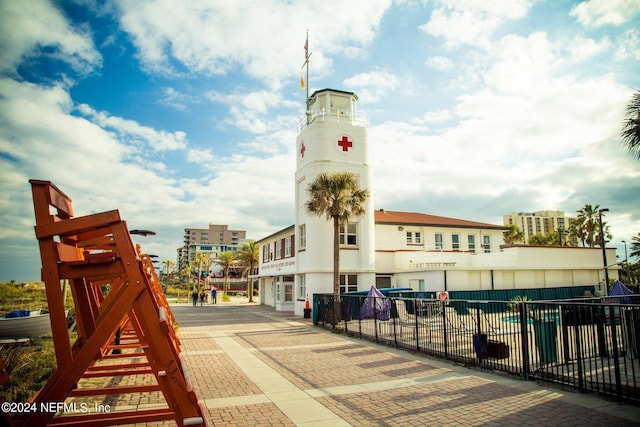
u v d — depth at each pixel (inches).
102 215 204.4
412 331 532.7
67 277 207.8
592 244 2048.5
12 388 321.1
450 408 282.7
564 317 334.6
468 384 345.7
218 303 1973.4
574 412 267.4
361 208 922.1
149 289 201.6
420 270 1127.0
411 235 1409.9
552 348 371.9
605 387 303.0
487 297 1059.9
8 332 599.5
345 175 923.4
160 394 319.6
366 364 439.2
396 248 1378.0
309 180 1100.5
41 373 372.2
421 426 249.8
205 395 322.7
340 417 268.4
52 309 204.1
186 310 1395.2
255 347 568.7
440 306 480.1
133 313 277.0
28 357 397.1
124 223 206.8
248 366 435.5
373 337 618.5
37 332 629.9
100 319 247.0
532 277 1177.4
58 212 249.4
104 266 207.0
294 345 585.3
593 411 268.5
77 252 260.1
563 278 1214.9
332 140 1115.9
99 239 288.2
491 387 334.3
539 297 1120.2
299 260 1165.1
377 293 739.4
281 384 356.5
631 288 909.2
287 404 297.3
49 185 212.1
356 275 1096.8
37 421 183.5
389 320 608.1
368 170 1139.9
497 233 1518.2
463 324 450.0
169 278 4621.1
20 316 635.5
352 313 744.3
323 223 1075.9
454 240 1455.5
